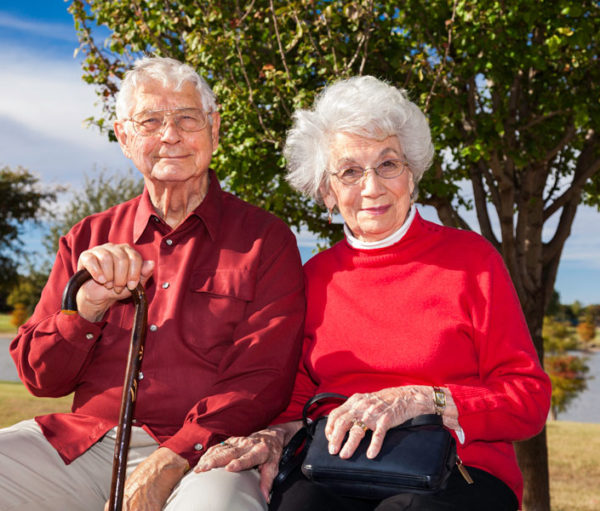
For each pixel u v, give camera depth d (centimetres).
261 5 505
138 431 187
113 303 187
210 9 490
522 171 604
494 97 566
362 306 196
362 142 196
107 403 190
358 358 190
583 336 6419
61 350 176
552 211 627
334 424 159
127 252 165
